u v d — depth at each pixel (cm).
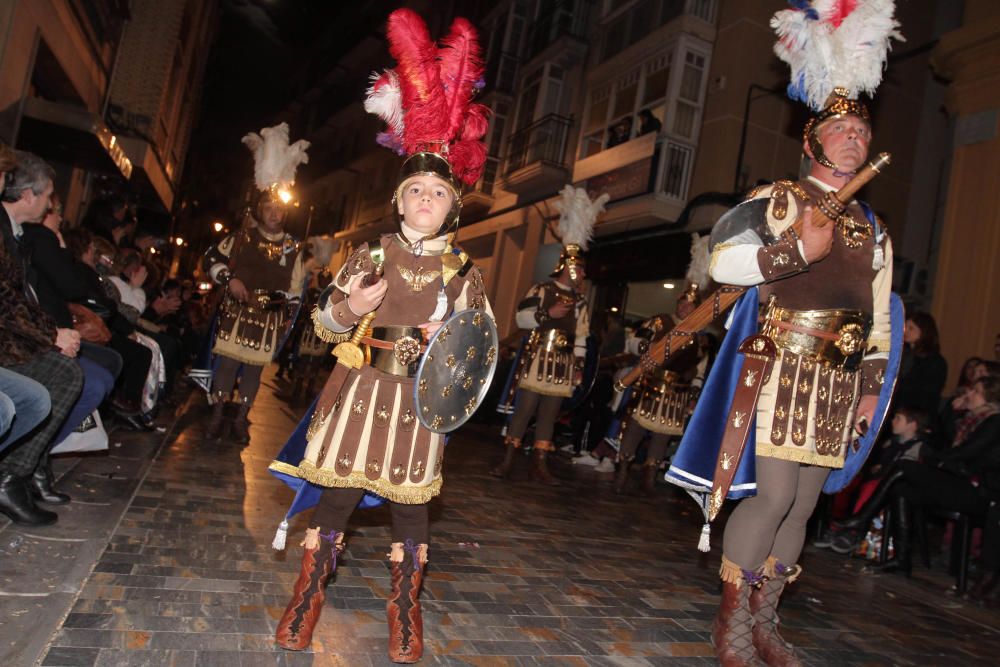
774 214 250
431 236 230
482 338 229
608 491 659
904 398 595
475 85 246
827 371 249
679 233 1331
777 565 266
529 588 315
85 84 1052
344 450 216
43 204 333
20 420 276
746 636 251
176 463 448
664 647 269
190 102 1998
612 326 938
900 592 433
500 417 1052
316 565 222
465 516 440
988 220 862
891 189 1363
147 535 299
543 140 1703
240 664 201
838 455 252
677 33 1345
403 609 223
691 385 670
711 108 1320
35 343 290
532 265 1734
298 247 582
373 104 246
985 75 884
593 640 264
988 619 394
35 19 759
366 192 3092
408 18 237
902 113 1371
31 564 248
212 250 561
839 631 326
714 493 244
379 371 222
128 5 1173
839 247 251
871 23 262
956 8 1369
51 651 190
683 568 401
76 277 352
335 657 215
